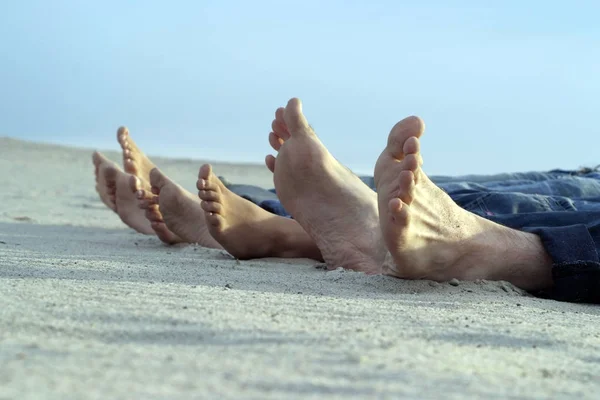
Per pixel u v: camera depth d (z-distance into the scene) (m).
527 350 1.38
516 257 1.81
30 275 1.69
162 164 9.84
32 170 7.24
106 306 1.44
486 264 1.80
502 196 2.11
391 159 1.71
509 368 1.28
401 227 1.69
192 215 2.30
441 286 1.78
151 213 2.37
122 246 2.37
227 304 1.50
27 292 1.50
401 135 1.69
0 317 1.36
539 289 1.86
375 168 1.73
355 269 1.92
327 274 1.88
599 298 1.81
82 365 1.10
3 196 4.51
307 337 1.34
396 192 1.69
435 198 1.74
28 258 1.90
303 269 2.00
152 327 1.35
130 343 1.26
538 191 2.29
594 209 2.09
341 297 1.66
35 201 4.31
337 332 1.38
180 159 10.64
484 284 1.81
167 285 1.64
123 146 2.76
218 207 2.07
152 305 1.46
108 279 1.69
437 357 1.28
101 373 1.06
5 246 2.17
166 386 1.02
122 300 1.48
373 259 1.92
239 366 1.15
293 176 1.96
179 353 1.21
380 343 1.33
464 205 2.11
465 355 1.33
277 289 1.71
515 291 1.81
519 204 2.09
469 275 1.81
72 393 0.96
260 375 1.11
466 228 1.78
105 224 3.22
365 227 1.94
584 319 1.61
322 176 1.95
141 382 1.03
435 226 1.74
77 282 1.62
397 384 1.11
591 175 2.61
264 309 1.49
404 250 1.72
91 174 7.14
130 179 2.40
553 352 1.39
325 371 1.15
